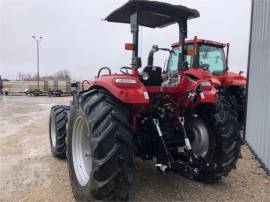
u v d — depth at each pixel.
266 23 5.50
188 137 3.79
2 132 8.02
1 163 5.01
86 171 3.42
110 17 3.91
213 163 3.73
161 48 3.80
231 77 8.09
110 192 2.97
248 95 7.03
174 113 3.63
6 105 17.17
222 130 3.67
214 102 3.63
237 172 4.57
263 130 5.18
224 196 3.62
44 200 3.55
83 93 3.35
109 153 2.87
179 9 3.50
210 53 8.21
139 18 3.88
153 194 3.62
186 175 3.31
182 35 3.79
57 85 29.12
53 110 5.32
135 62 3.42
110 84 3.07
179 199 3.50
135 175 4.22
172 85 3.71
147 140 3.56
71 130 3.61
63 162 5.04
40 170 4.62
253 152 5.89
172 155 3.58
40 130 8.32
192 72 6.66
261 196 3.65
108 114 2.98
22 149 6.00
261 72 5.71
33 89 30.06
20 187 3.95
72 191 3.65
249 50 7.03
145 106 3.28
